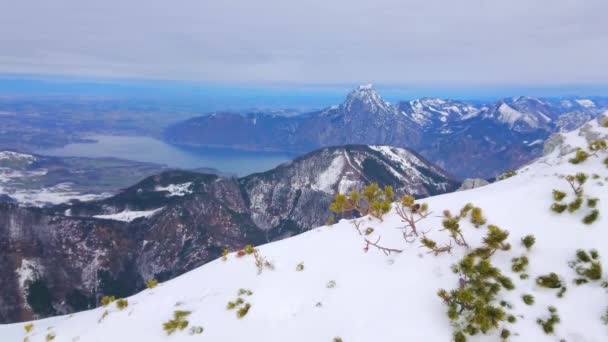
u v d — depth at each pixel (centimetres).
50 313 16312
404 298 1161
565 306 987
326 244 1673
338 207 1847
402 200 1700
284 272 1538
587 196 1304
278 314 1281
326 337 1106
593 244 1120
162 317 1490
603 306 947
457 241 1311
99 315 1734
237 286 1553
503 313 959
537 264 1130
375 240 1556
